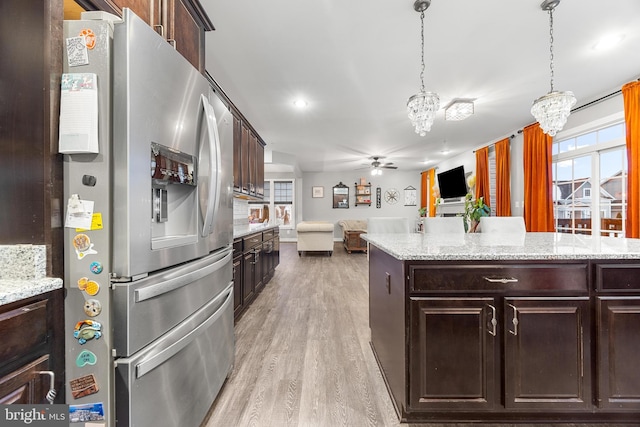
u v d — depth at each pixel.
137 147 0.96
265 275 3.93
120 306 0.93
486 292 1.35
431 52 2.60
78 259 0.91
